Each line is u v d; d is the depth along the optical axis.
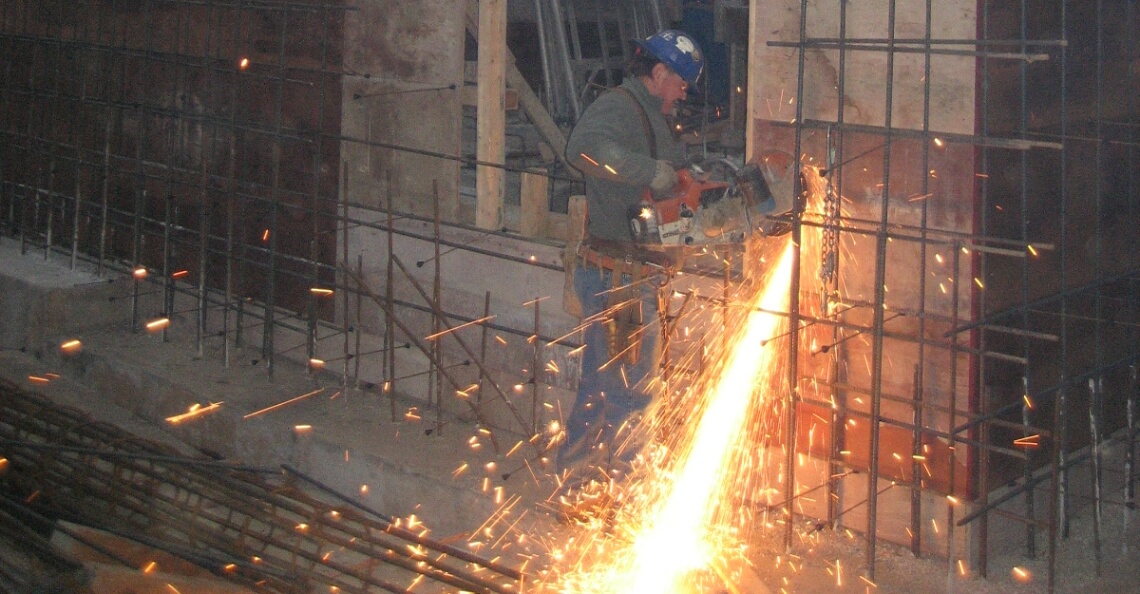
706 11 11.89
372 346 6.88
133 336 7.66
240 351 7.34
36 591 4.29
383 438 6.05
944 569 4.82
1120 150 5.56
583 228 5.15
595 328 5.14
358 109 6.84
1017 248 4.87
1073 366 5.39
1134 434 5.41
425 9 6.46
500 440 6.06
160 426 6.87
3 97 9.14
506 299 6.26
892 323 4.89
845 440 5.09
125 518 4.97
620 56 12.48
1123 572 4.90
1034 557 4.99
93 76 8.51
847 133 4.91
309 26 7.02
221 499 5.00
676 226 4.59
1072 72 5.12
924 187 4.50
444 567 4.49
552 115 11.02
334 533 5.43
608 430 5.18
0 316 7.94
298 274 6.86
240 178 7.56
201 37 7.70
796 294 4.76
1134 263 5.76
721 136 9.92
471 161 5.93
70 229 8.75
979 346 4.70
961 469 4.79
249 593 4.43
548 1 11.26
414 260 6.66
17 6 8.97
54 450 5.05
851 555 4.94
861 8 4.80
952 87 4.61
